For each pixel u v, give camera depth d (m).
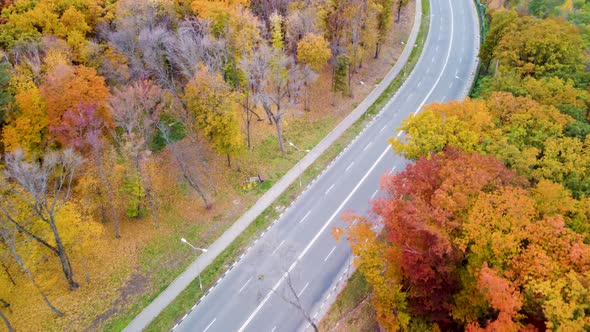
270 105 68.06
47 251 48.41
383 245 38.31
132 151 51.16
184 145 61.69
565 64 56.88
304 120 68.62
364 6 68.56
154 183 57.56
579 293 27.45
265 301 44.28
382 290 35.94
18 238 45.25
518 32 62.06
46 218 45.47
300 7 68.19
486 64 73.62
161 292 45.75
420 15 96.19
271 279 46.34
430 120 46.59
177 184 57.94
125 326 42.75
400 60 82.56
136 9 64.75
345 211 53.59
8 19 65.94
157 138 63.38
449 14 96.75
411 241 34.84
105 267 48.69
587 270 29.39
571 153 41.09
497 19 70.44
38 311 44.44
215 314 43.44
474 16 95.62
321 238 50.41
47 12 64.19
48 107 52.12
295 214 53.69
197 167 59.78
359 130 66.69
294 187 57.44
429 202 37.19
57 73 52.47
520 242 32.53
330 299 43.94
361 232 38.22
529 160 40.56
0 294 44.03
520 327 29.17
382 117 69.06
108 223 53.59
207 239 51.25
